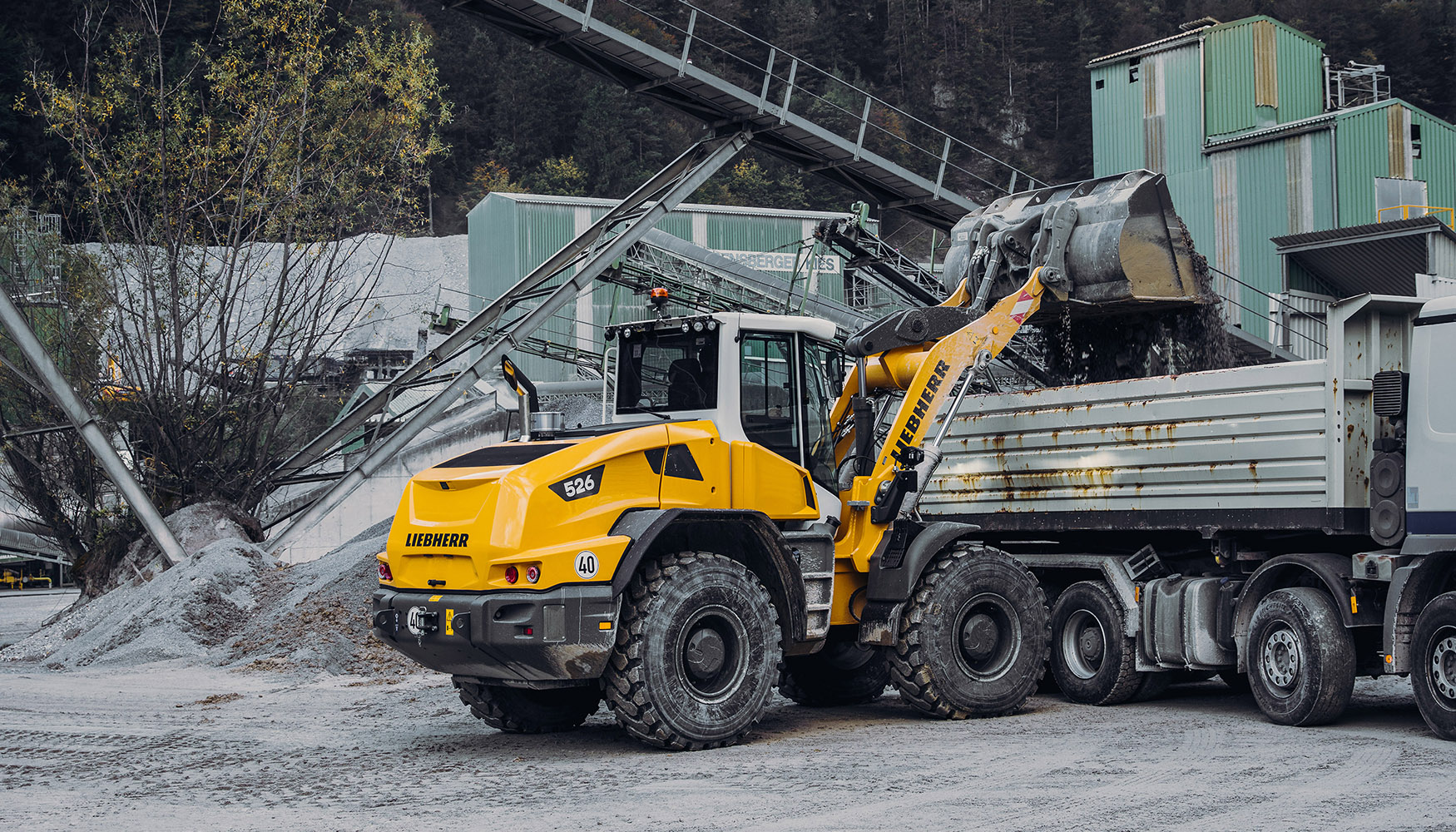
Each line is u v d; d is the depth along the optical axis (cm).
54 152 4666
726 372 852
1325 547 864
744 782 672
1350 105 3747
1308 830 532
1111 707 962
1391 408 780
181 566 1716
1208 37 3531
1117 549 1002
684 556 791
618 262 2469
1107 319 1106
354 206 2195
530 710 889
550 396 3034
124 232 2155
